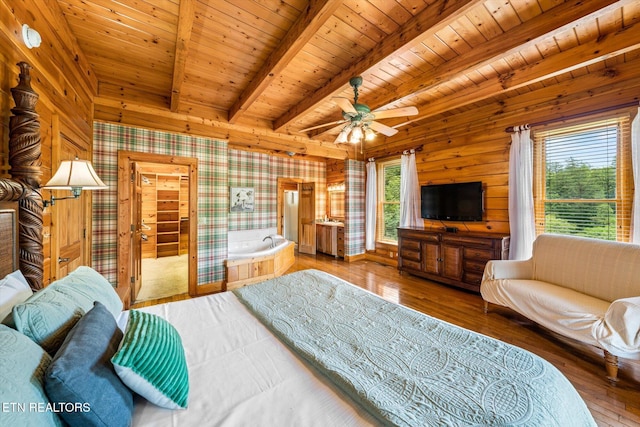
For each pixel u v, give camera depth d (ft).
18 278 4.12
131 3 6.44
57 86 6.56
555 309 7.27
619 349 5.95
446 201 13.91
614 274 7.36
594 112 9.41
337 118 14.28
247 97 10.47
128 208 10.64
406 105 12.12
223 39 7.73
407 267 14.83
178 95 9.77
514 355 3.91
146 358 3.02
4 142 4.58
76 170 5.21
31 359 2.43
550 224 10.66
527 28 6.94
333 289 6.83
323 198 22.93
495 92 9.84
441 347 4.17
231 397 3.21
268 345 4.39
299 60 8.84
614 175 9.16
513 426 2.63
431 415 2.82
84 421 2.34
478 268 11.73
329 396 3.25
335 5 5.77
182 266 18.15
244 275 13.47
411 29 6.89
